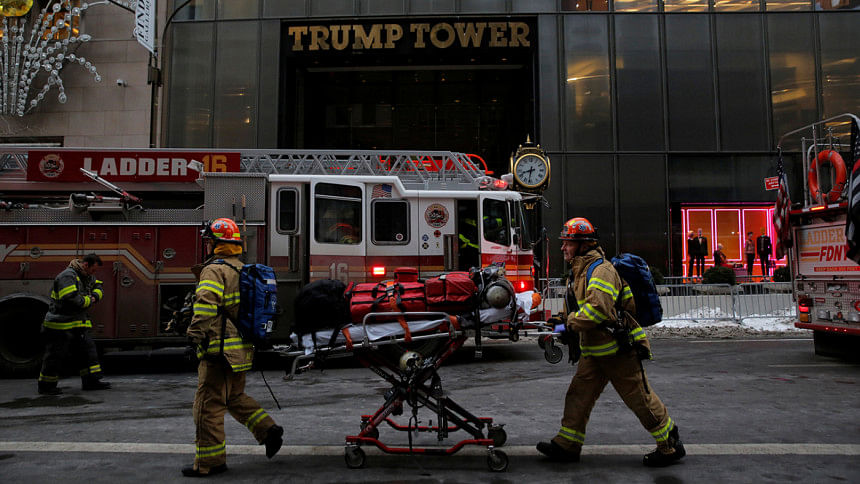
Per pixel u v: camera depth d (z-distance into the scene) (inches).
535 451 164.4
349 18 773.9
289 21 771.4
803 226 339.6
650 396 149.4
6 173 387.5
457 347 165.0
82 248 312.7
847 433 180.7
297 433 186.4
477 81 895.7
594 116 757.3
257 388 270.4
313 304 159.8
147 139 754.2
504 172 880.9
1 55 736.3
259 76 760.3
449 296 169.9
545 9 772.0
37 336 304.7
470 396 242.4
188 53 764.0
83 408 229.3
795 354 356.2
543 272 698.8
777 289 518.6
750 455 158.6
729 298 506.6
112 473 146.6
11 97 736.3
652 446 167.9
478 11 772.6
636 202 746.8
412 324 163.8
